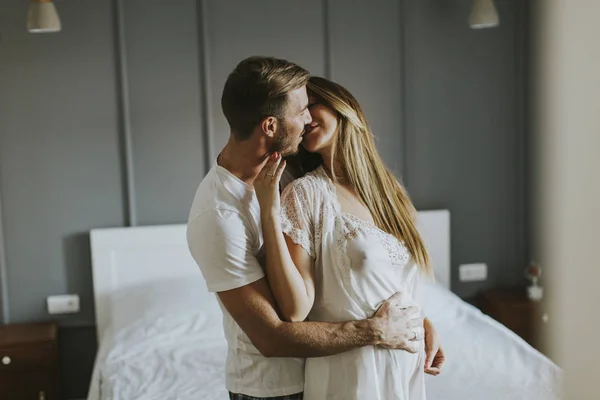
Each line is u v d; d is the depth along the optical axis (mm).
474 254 3812
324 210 1527
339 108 1567
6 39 3307
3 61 3318
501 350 2699
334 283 1510
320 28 3543
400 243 1599
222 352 2779
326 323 1459
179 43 3436
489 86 3703
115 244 3408
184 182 3510
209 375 2584
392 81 3629
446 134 3709
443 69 3662
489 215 3795
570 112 383
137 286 3373
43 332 3328
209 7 3436
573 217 380
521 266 3830
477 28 3658
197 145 3502
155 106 3447
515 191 3791
